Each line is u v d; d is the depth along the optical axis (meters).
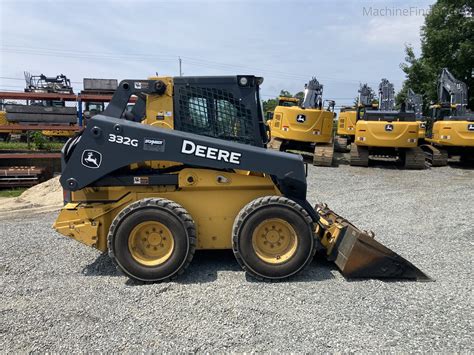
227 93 4.86
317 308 3.81
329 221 5.18
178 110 4.83
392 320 3.60
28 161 13.68
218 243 4.79
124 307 3.83
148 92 4.74
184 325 3.50
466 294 4.16
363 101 20.56
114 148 4.44
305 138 14.97
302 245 4.42
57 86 17.11
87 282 4.46
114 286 4.33
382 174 13.54
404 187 11.17
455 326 3.50
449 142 15.32
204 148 4.46
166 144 4.44
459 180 12.54
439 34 29.67
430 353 3.11
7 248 5.65
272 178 4.74
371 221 7.39
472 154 16.05
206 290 4.20
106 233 4.71
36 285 4.38
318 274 4.67
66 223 4.65
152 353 3.11
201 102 4.86
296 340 3.28
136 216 4.31
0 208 9.37
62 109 13.25
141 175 4.66
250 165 4.48
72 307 3.83
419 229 6.85
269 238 4.50
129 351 3.14
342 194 10.00
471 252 5.60
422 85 31.14
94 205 4.69
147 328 3.45
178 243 4.36
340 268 4.62
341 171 13.99
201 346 3.20
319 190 10.49
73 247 5.71
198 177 4.64
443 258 5.34
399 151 15.27
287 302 3.93
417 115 20.61
